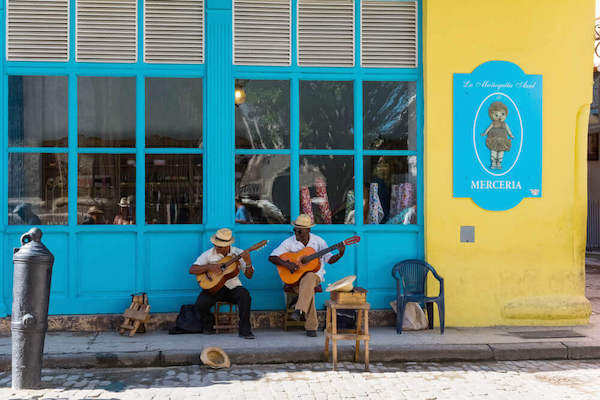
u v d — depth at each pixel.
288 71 8.24
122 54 8.04
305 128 8.28
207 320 7.73
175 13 8.09
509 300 8.23
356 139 8.30
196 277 7.71
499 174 8.24
